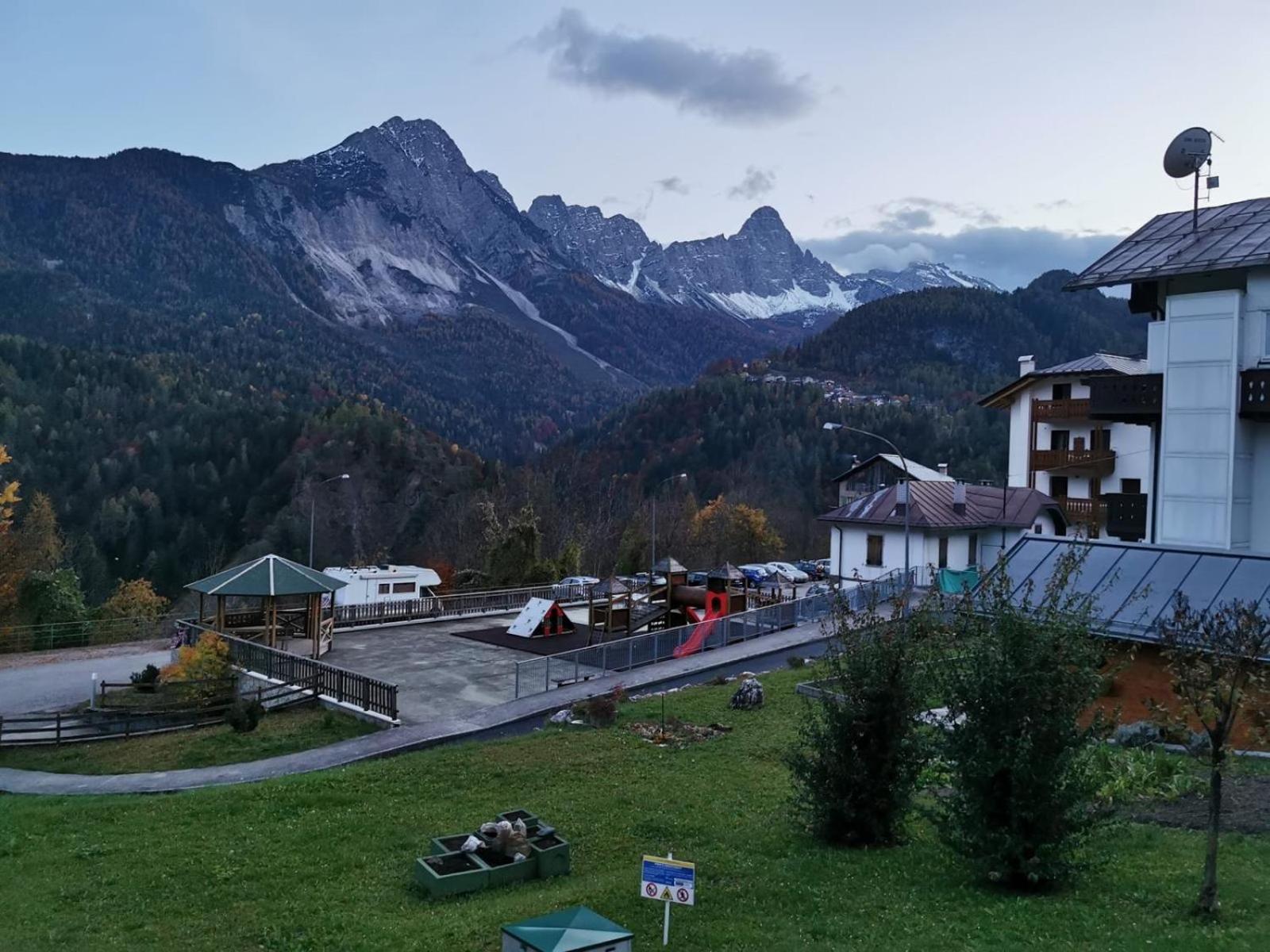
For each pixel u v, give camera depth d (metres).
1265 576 17.84
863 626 14.20
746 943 10.30
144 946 11.19
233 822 16.20
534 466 155.38
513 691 29.61
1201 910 10.44
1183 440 26.16
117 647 39.12
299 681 28.59
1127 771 15.64
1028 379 57.47
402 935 11.13
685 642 34.38
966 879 12.02
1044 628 11.10
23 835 15.68
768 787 17.45
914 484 51.06
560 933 8.70
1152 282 28.16
